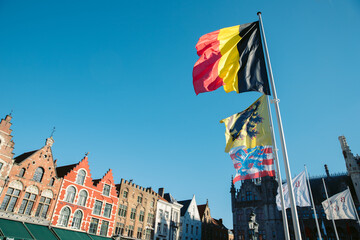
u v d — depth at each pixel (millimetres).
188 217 66750
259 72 14609
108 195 45844
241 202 71562
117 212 46688
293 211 11000
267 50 14719
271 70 14094
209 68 15641
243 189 73250
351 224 58406
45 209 36062
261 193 70188
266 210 66062
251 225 25359
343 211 35500
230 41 15977
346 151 66562
